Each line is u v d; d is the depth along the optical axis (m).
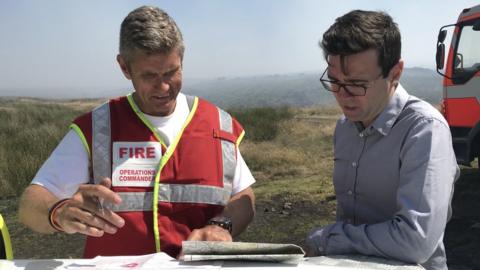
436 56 6.65
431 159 1.58
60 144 2.00
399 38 1.60
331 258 1.56
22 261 1.56
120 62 1.88
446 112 6.62
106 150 1.96
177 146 2.00
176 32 1.80
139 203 1.94
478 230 4.73
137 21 1.76
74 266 1.51
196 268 1.44
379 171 1.78
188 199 1.98
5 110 17.59
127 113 2.01
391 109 1.72
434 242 1.54
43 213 1.71
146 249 1.93
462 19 6.39
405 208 1.56
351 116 1.70
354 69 1.56
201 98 2.20
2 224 1.68
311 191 6.64
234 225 2.05
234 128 2.21
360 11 1.60
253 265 1.46
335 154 2.01
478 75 6.09
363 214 1.89
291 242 4.76
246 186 2.19
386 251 1.55
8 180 7.46
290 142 11.62
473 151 6.31
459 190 6.36
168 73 1.83
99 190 1.54
